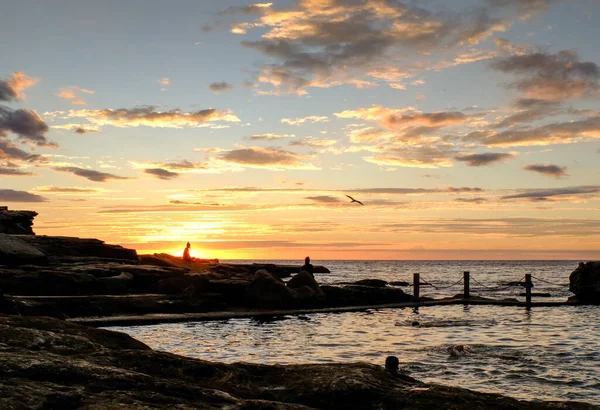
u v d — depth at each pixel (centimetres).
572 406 639
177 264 4800
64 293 3003
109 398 477
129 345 709
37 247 3847
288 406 529
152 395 498
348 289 3981
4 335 619
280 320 3014
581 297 4338
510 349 1992
